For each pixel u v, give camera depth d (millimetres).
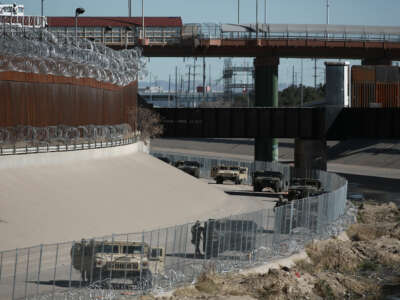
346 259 58000
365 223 80438
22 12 105562
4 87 67312
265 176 110125
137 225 60312
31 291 36906
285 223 56688
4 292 36406
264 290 45062
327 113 129125
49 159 69000
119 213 62406
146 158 100250
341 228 69875
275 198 99750
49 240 49125
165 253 42562
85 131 84688
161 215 67500
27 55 65812
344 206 81562
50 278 39781
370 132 127438
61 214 55781
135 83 115312
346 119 129250
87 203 61250
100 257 39219
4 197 54406
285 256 54406
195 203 79375
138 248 40625
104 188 69375
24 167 64500
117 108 100875
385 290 51562
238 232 49469
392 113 125188
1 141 64812
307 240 59750
